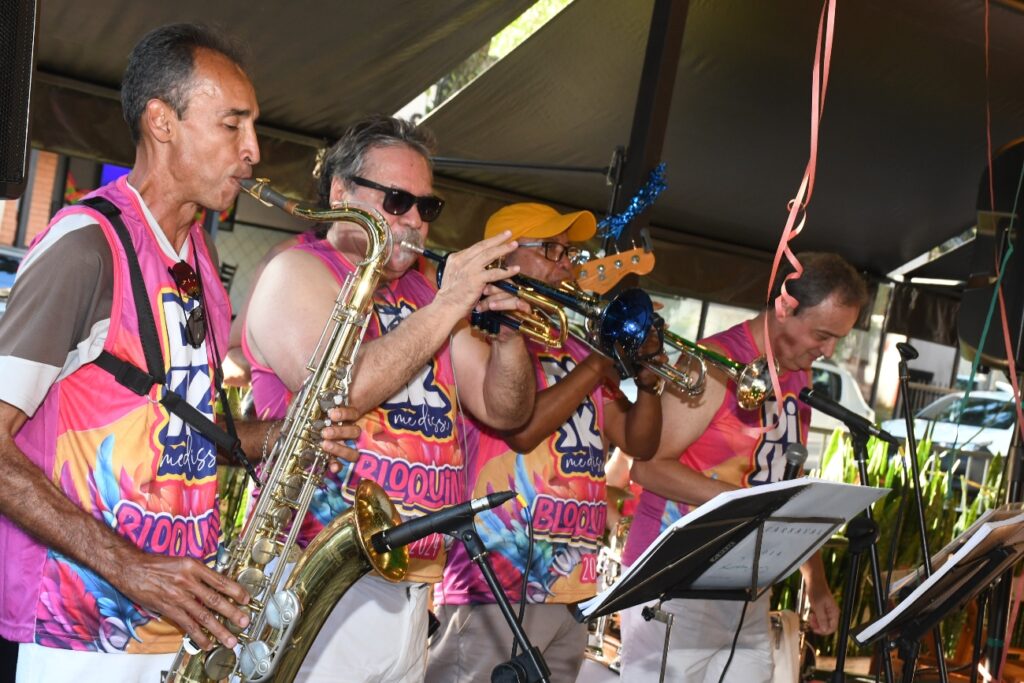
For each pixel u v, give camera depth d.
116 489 1.86
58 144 4.94
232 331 3.16
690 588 2.55
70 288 1.79
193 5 4.77
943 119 6.44
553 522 2.86
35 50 2.01
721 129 6.62
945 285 8.23
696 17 5.71
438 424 2.44
